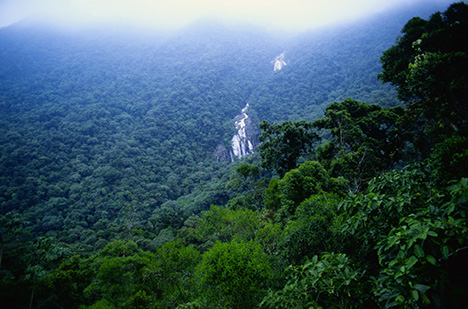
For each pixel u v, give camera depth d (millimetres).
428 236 2814
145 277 15406
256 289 6680
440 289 2516
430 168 6445
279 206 20672
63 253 14234
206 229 16312
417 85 13672
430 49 15695
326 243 6785
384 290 2979
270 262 8031
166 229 41062
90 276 21656
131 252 29203
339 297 3850
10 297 14344
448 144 7219
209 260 7449
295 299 3598
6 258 17266
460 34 14359
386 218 3998
